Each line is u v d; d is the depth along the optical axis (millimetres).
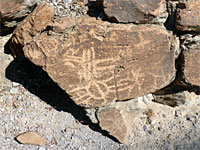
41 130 1444
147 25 1385
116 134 1450
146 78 1415
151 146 1447
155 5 1334
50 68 1364
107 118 1444
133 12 1347
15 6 1443
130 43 1353
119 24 1376
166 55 1394
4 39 1601
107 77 1391
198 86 1507
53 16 1464
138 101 1519
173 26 1435
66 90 1394
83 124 1512
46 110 1528
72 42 1352
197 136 1507
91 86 1396
